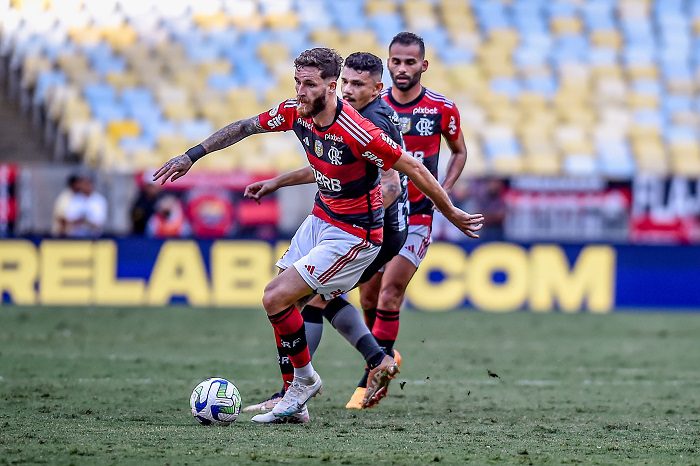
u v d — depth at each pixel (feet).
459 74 227.20
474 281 158.71
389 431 66.08
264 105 215.10
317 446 58.80
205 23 231.30
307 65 62.13
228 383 67.46
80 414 70.74
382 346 80.33
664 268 160.66
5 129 206.08
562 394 88.38
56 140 204.03
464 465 53.72
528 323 146.10
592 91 227.40
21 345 116.16
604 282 159.84
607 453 58.75
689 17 246.27
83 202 155.84
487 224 160.45
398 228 71.56
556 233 161.99
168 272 157.48
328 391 87.86
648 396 87.76
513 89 225.35
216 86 217.15
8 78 213.66
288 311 66.69
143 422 67.46
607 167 209.46
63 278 156.66
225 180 156.87
